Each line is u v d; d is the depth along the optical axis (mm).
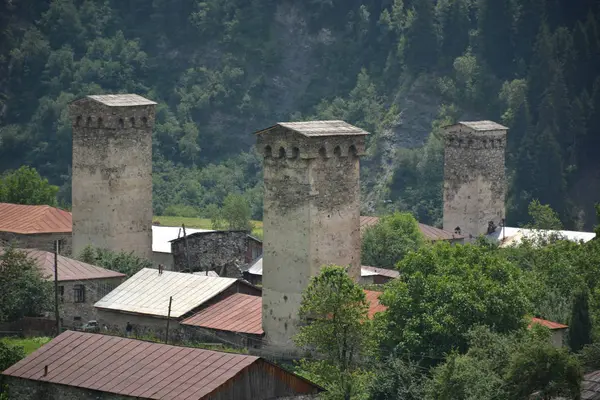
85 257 179875
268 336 145500
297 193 143625
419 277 134875
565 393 118250
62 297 162625
